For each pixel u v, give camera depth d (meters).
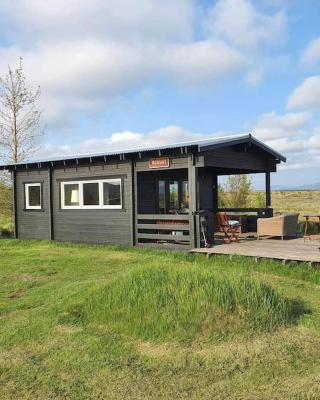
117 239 13.58
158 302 5.78
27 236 16.30
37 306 6.95
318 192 63.97
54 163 14.88
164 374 4.42
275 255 9.77
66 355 4.93
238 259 10.02
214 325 5.39
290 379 4.23
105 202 13.88
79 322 5.98
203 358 4.74
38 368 4.64
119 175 13.40
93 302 6.30
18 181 16.58
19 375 4.49
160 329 5.39
